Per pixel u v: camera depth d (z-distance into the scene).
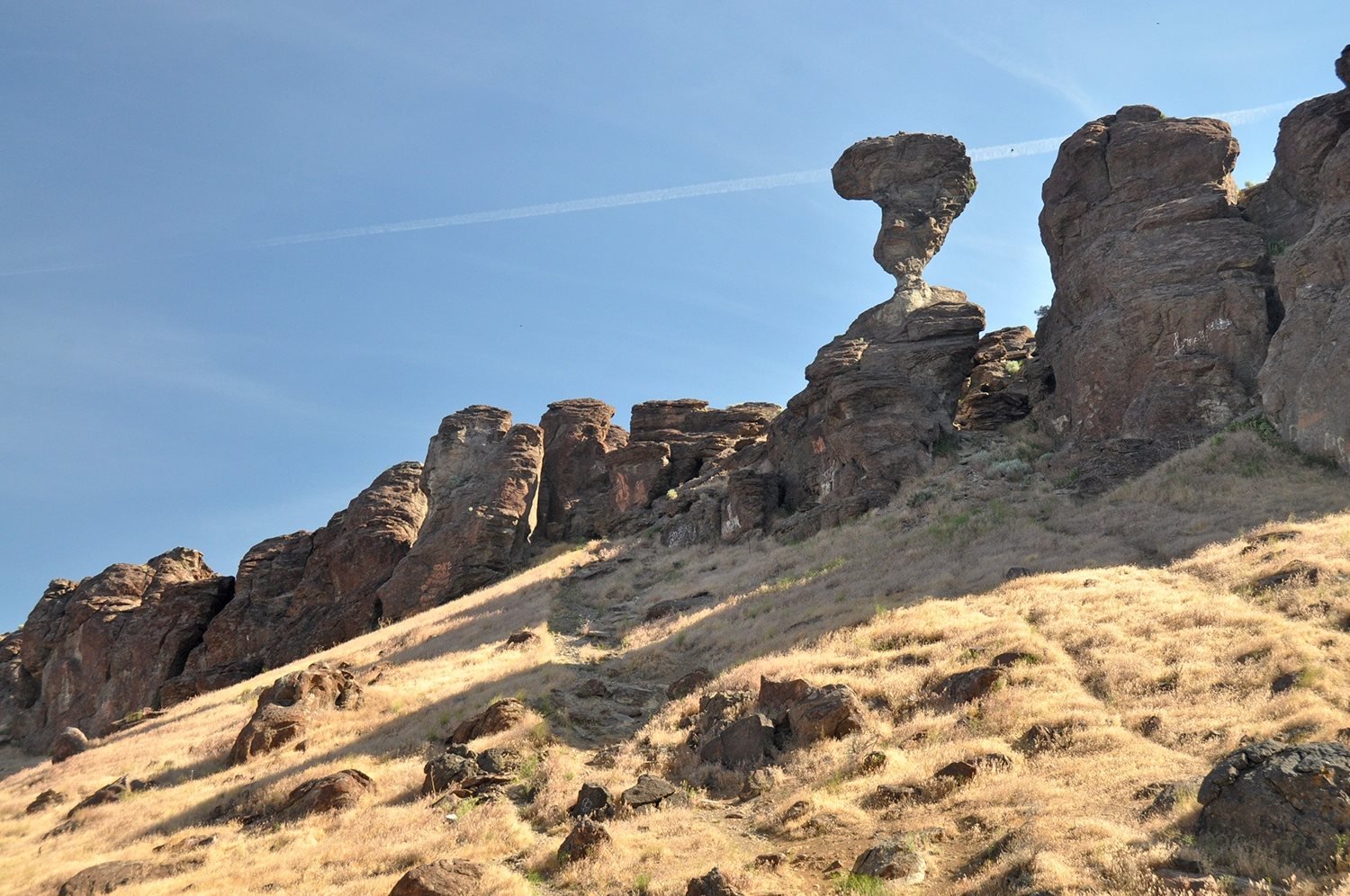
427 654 41.69
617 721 26.23
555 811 18.66
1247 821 11.06
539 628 41.88
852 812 15.36
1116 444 40.38
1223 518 31.05
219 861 18.98
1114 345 44.41
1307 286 37.59
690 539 56.81
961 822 14.06
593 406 76.94
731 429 72.19
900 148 62.91
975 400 53.75
